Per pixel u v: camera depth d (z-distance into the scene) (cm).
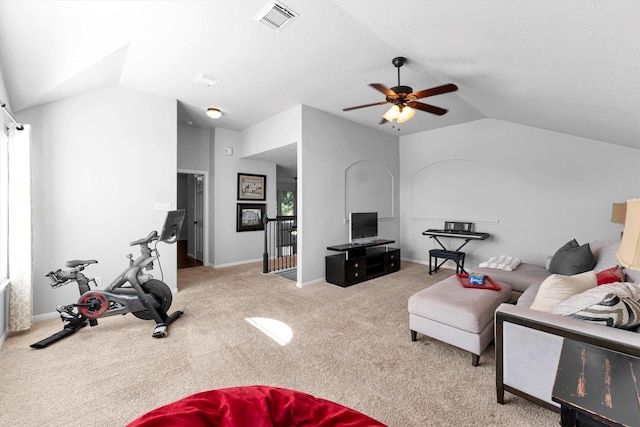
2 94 245
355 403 171
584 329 135
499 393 169
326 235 461
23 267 267
